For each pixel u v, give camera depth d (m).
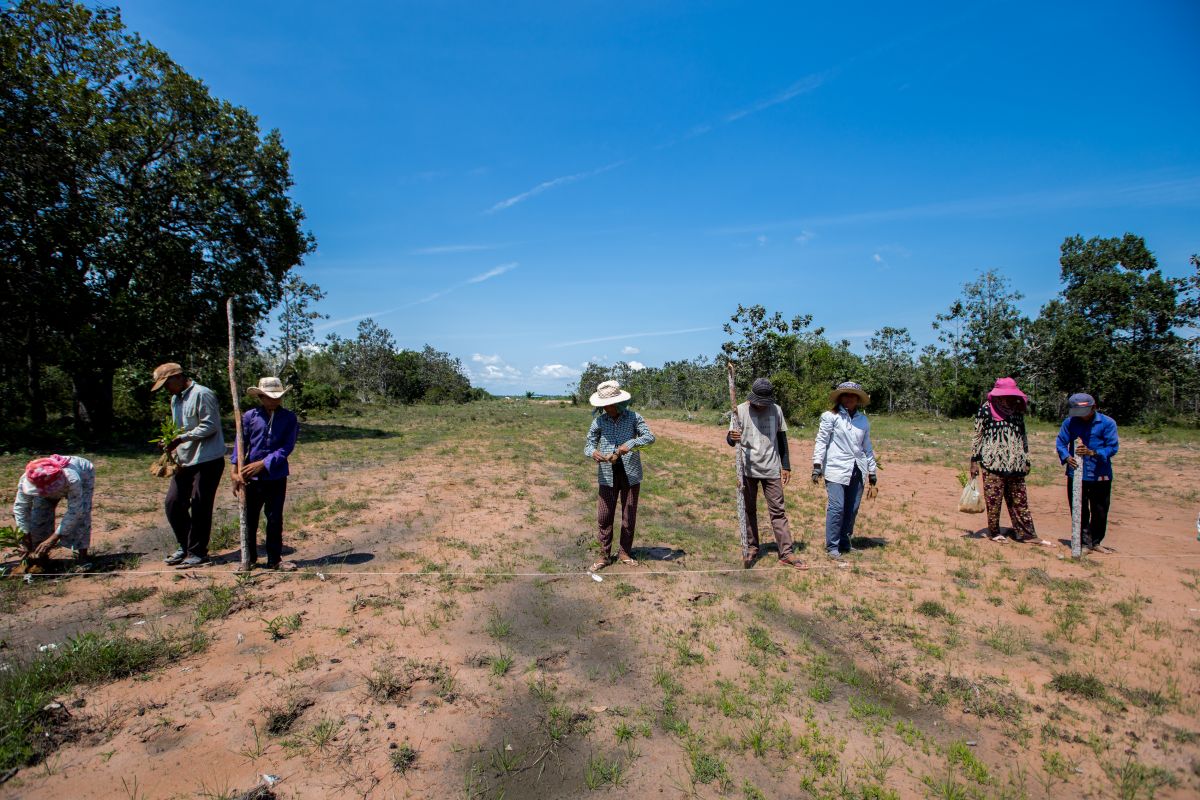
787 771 2.94
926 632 4.48
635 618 4.72
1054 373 35.19
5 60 13.50
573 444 18.00
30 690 3.37
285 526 7.40
